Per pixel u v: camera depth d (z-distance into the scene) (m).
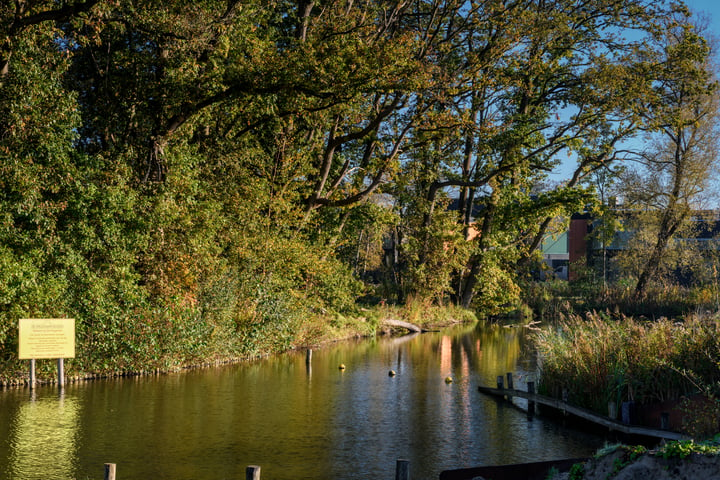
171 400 15.55
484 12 32.31
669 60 38.91
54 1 18.95
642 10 38.56
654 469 6.26
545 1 38.66
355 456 11.25
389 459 11.09
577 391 15.12
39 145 17.55
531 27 32.59
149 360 19.50
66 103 17.94
